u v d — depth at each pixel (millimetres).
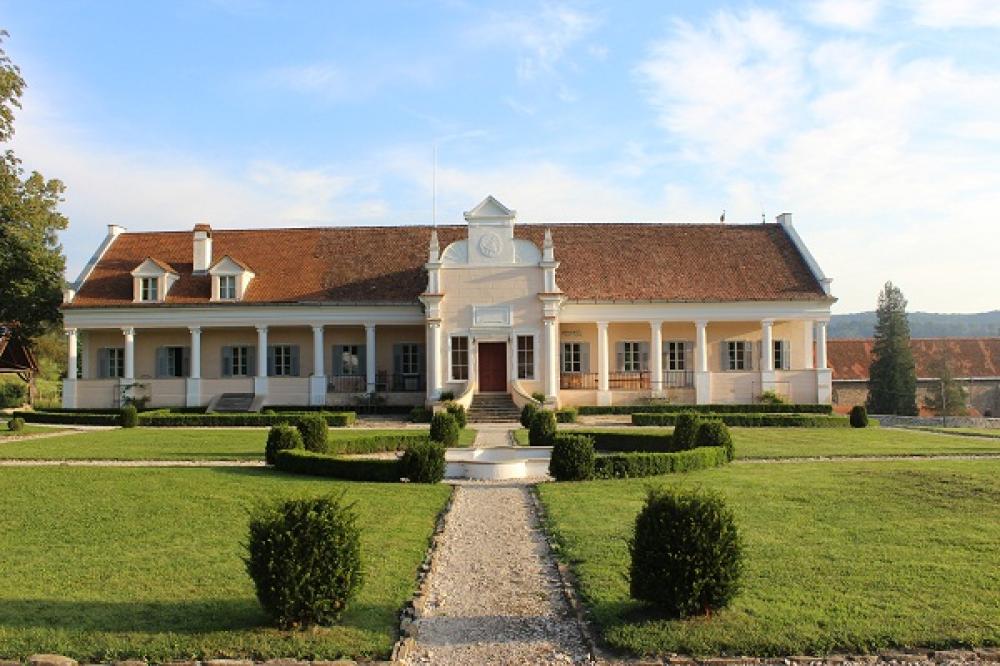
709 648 8367
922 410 67688
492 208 42125
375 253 47188
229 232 49312
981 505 15594
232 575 10953
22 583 10578
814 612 9297
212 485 18234
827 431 33125
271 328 45656
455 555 12406
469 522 14945
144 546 12555
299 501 9117
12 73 31922
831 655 8328
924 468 20328
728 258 46312
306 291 44719
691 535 9109
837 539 12844
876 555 11836
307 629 8875
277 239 48562
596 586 10398
